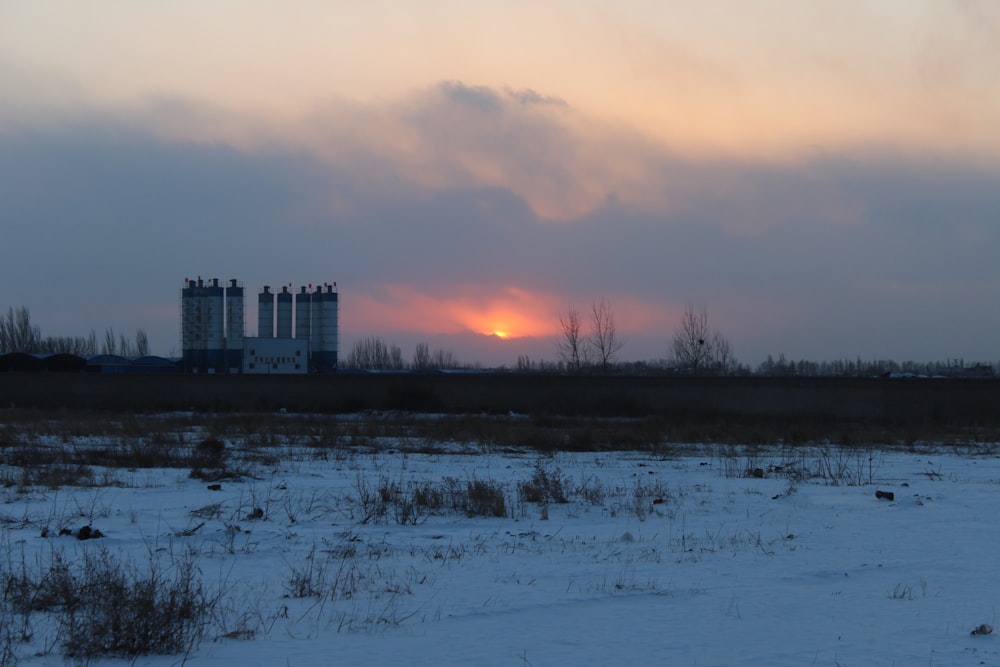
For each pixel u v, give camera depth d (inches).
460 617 365.7
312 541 543.8
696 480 904.3
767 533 592.1
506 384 2082.9
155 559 470.6
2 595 383.9
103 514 622.2
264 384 2156.7
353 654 311.1
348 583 426.0
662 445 1334.9
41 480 796.0
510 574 454.0
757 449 1294.3
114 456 1037.2
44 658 305.3
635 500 749.9
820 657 311.6
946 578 452.8
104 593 356.8
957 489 835.4
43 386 2156.7
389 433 1478.8
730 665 301.7
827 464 998.4
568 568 471.2
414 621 359.3
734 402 1959.9
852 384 1886.1
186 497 714.8
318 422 1692.9
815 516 670.5
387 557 500.1
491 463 1064.2
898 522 642.2
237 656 308.8
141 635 315.3
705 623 358.3
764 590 420.8
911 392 1855.3
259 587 416.8
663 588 423.2
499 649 318.3
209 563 471.5
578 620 362.0
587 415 2006.6
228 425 1563.7
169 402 2154.3
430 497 714.2
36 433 1349.7
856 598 405.4
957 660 309.0
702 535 583.2
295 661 302.0
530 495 748.6
